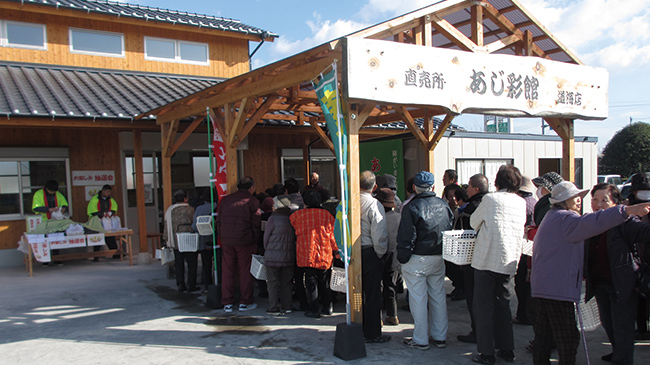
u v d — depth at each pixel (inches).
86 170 378.9
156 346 175.9
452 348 166.9
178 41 504.7
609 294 140.6
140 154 354.0
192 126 295.6
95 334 191.3
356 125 164.1
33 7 415.8
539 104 204.2
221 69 530.9
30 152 353.4
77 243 321.4
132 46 478.0
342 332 157.6
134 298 248.1
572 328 129.3
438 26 190.4
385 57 159.9
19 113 290.8
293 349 168.9
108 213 351.6
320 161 492.4
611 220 118.3
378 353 162.7
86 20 454.0
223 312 219.3
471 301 167.5
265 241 208.4
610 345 167.3
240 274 221.0
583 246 130.6
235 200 217.6
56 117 304.0
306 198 200.7
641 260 141.1
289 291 214.4
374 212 166.9
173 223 257.9
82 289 269.1
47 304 238.5
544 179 166.2
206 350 170.4
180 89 440.1
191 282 260.8
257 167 454.3
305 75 180.1
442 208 163.2
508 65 193.8
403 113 273.3
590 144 428.8
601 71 227.3
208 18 575.5
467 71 181.8
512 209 146.7
